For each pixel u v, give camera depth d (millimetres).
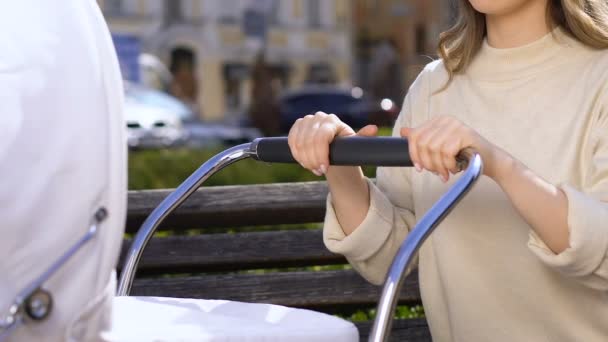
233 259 2523
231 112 31562
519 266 1855
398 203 2102
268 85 23109
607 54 1898
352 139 1616
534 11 1953
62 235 1188
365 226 1925
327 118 1680
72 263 1197
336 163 1639
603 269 1651
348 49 34594
